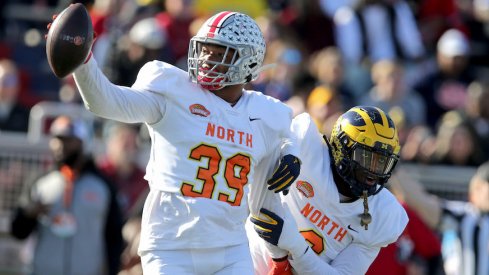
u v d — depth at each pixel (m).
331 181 20.48
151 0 40.94
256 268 20.94
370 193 20.48
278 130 19.36
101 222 31.59
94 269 31.58
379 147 20.09
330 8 44.12
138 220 29.75
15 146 34.38
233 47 18.56
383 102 39.44
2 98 37.06
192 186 18.50
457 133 36.47
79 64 16.94
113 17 40.78
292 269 20.45
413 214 27.23
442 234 29.31
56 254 31.41
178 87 18.53
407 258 27.55
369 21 42.50
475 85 40.81
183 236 18.58
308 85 39.69
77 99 39.56
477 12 47.44
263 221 19.75
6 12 44.59
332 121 34.41
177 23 39.94
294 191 20.83
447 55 41.88
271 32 41.47
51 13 44.72
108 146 34.28
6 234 34.50
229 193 18.69
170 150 18.56
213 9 41.97
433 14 45.16
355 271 20.88
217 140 18.64
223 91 19.02
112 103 17.64
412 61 42.78
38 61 42.56
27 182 32.44
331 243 20.97
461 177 35.56
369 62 42.03
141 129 35.66
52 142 31.58
